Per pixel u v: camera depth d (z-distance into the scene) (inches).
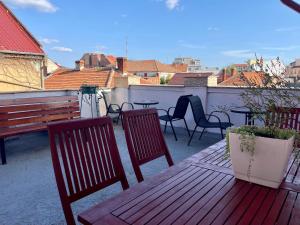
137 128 72.4
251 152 48.8
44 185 108.4
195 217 38.5
